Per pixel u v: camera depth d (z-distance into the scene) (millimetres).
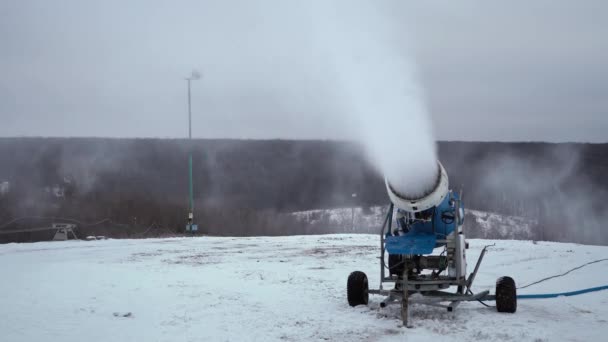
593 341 8555
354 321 10047
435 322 9852
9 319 10117
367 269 17719
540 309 11094
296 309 11156
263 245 27562
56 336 9086
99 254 23594
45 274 15367
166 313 10773
